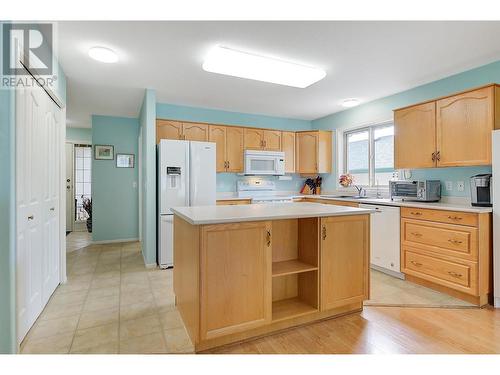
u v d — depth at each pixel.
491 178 2.60
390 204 3.26
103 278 3.18
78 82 3.35
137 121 5.25
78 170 6.36
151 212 3.65
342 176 4.70
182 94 3.89
